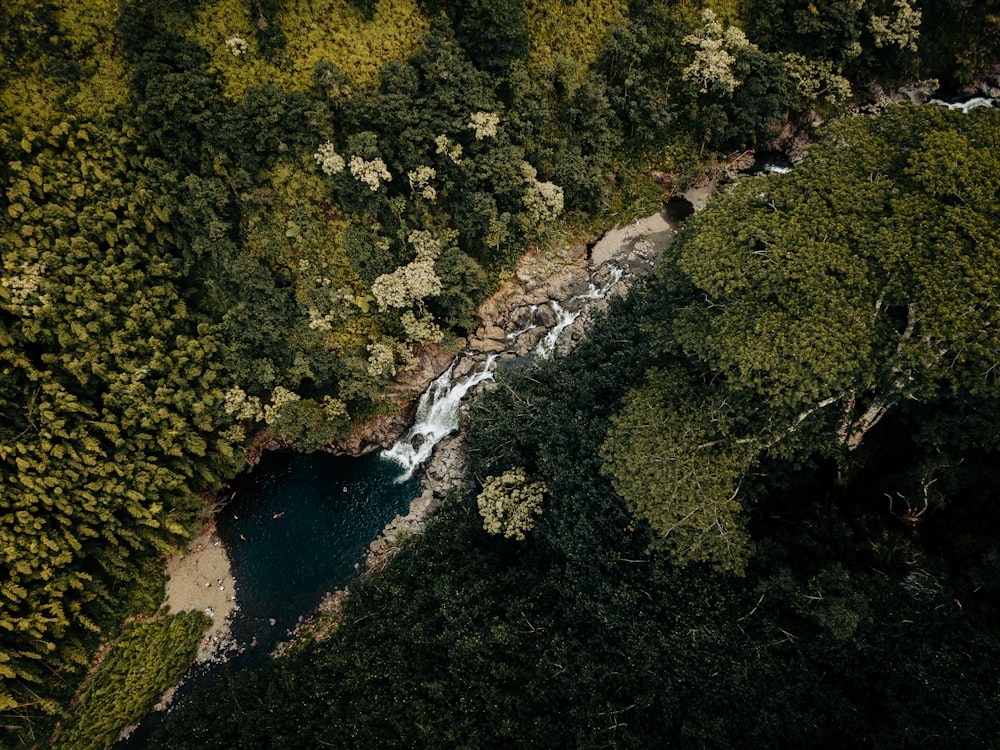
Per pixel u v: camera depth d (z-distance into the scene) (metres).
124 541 34.72
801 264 23.86
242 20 35.22
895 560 23.38
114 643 33.91
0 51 33.34
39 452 31.31
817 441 24.73
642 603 25.91
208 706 30.20
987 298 21.22
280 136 36.34
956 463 24.03
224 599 36.47
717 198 28.98
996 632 20.48
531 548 32.81
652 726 24.20
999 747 18.28
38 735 30.41
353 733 27.42
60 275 33.28
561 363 36.84
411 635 30.30
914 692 20.36
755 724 22.20
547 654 27.19
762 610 23.86
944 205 23.53
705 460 25.34
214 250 37.38
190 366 36.66
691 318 26.67
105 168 35.50
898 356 21.81
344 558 37.59
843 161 26.80
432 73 37.38
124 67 35.00
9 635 29.98
